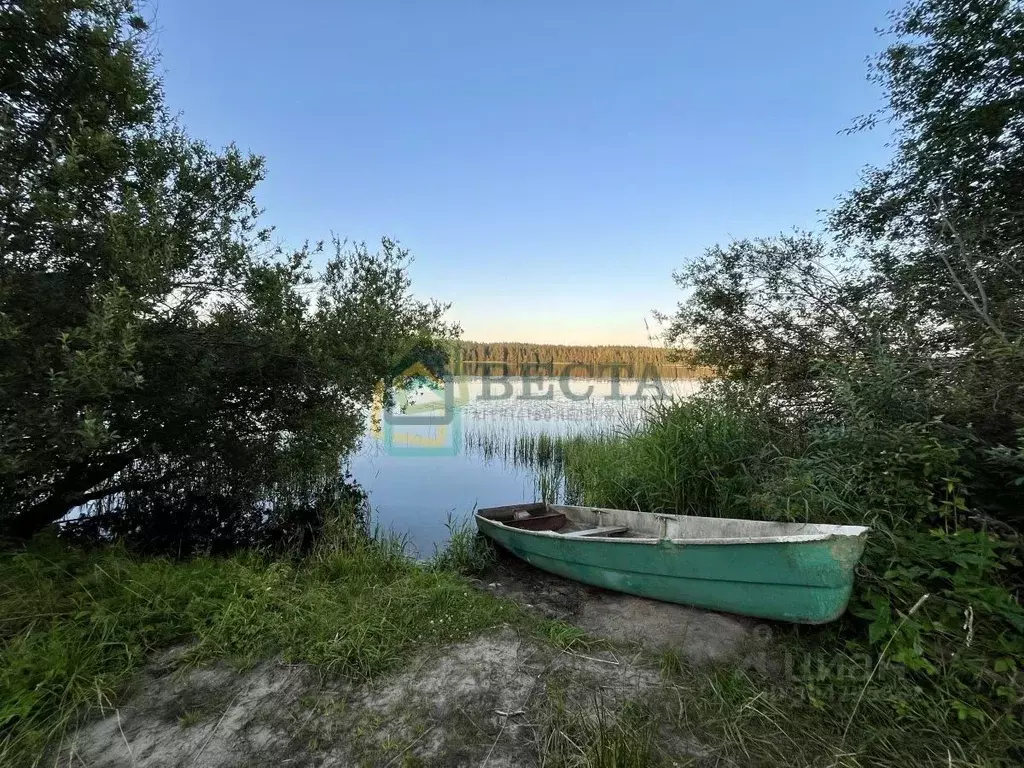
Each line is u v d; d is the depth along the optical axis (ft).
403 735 8.27
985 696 7.79
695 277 22.97
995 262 12.28
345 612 11.83
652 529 15.66
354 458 34.17
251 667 9.87
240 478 19.88
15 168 11.30
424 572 14.85
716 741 7.95
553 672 9.85
